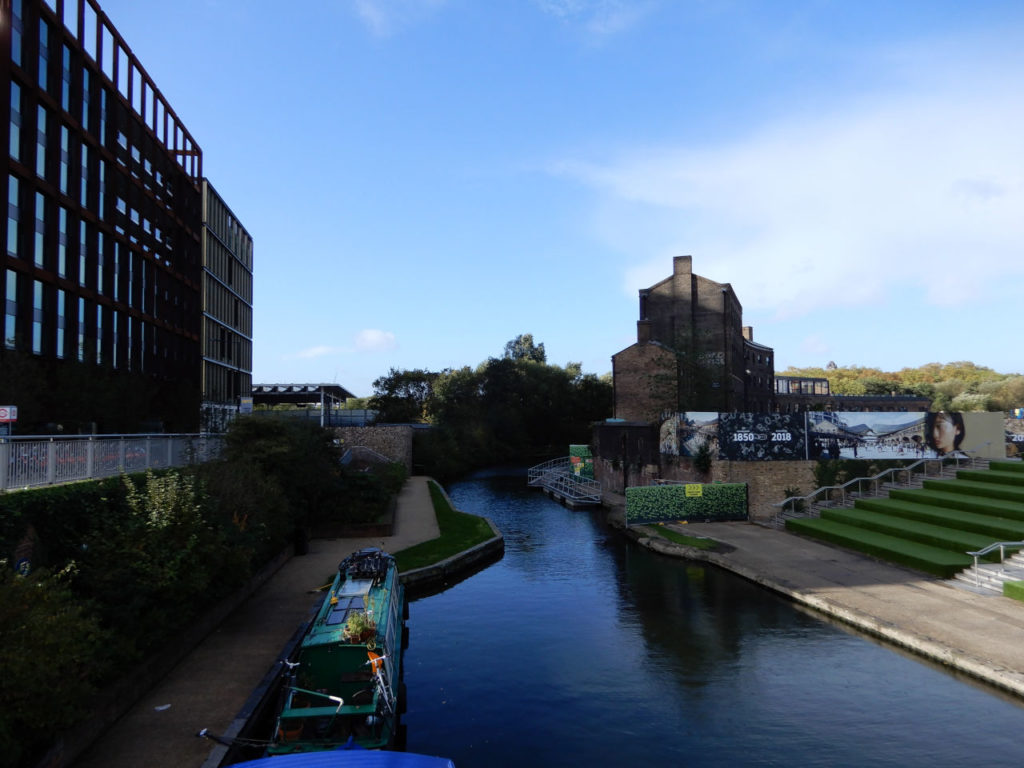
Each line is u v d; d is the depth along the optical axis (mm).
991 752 10758
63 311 30797
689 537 28172
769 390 80500
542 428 101750
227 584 15703
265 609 17656
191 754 9805
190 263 48000
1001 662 13367
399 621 15891
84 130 32312
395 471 50312
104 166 35281
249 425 24828
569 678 14266
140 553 12312
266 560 21000
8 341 26031
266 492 21297
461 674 14602
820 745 11180
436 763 7773
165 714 11156
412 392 98000
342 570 16812
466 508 43562
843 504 30266
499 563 25984
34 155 28109
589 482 51312
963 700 12578
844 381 137375
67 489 12438
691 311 61625
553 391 100625
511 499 48938
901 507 26047
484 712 12766
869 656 14867
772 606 18828
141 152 39688
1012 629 15227
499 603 20172
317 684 11328
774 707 12586
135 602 11508
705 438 34188
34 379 22875
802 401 90688
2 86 26031
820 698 12867
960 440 31859
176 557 12781
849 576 20516
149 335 40844
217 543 14547
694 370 50312
